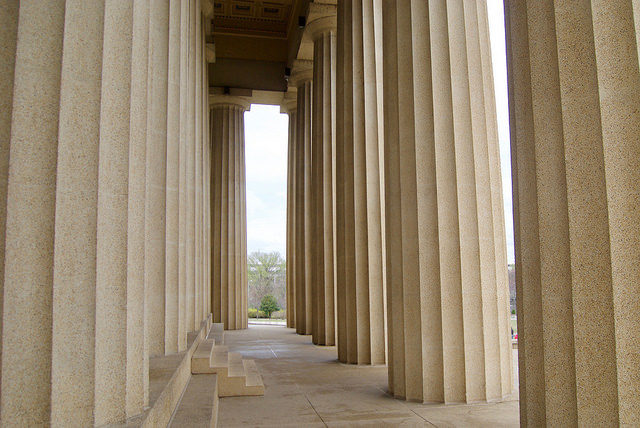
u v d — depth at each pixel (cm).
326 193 3091
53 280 553
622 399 663
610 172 698
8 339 529
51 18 579
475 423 1263
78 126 593
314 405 1491
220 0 4109
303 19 3312
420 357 1543
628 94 693
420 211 1591
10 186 545
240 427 1260
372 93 2417
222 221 4503
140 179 778
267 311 7044
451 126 1608
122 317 638
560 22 779
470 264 1552
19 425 527
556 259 775
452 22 1662
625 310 673
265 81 4484
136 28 798
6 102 553
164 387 888
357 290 2258
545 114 810
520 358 870
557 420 756
